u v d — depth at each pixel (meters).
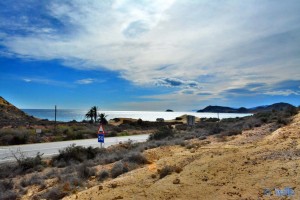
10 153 22.81
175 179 9.28
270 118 26.34
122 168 12.61
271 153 11.39
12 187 12.48
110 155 17.41
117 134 41.75
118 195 8.53
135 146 21.86
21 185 12.80
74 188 11.05
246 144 15.09
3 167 16.31
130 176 10.61
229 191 7.88
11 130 33.00
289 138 14.23
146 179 9.88
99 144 29.19
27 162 16.84
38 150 24.66
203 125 37.69
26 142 31.12
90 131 41.16
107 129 47.94
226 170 9.84
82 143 30.38
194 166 10.76
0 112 63.25
